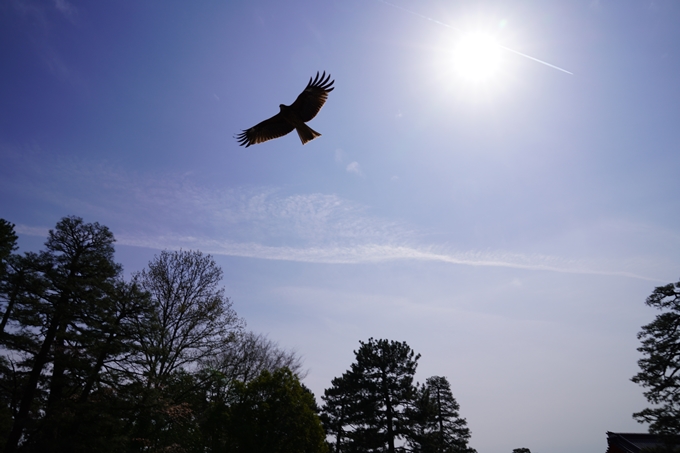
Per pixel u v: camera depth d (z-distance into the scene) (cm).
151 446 2830
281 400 2831
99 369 2578
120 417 2631
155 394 2584
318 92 1032
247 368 3791
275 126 1040
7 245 3222
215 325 3209
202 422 2839
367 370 4353
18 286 2514
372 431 4066
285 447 2745
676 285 2531
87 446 2378
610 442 3856
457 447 5472
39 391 2423
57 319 2533
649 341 2569
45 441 2255
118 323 2720
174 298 3272
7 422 2469
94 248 2833
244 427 2705
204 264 3409
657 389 2430
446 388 5891
